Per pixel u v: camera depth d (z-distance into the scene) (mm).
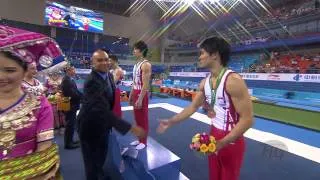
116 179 3033
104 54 2623
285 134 6129
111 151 2961
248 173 3885
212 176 2359
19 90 1113
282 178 3736
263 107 8266
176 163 3314
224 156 2201
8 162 989
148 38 30703
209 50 2113
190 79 20922
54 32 24609
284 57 21219
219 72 2148
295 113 7156
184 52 29984
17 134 1049
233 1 26641
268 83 15133
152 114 8508
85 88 2635
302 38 20250
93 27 25891
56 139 5250
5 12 22000
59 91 5301
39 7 23719
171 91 13531
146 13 30188
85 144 2766
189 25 31250
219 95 2117
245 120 2008
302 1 23297
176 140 5492
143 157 3377
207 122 7090
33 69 1183
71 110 4641
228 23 27969
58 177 1144
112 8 28125
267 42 22641
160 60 31422
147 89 3926
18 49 1061
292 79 13797
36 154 1049
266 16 25234
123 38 29234
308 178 3746
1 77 1027
